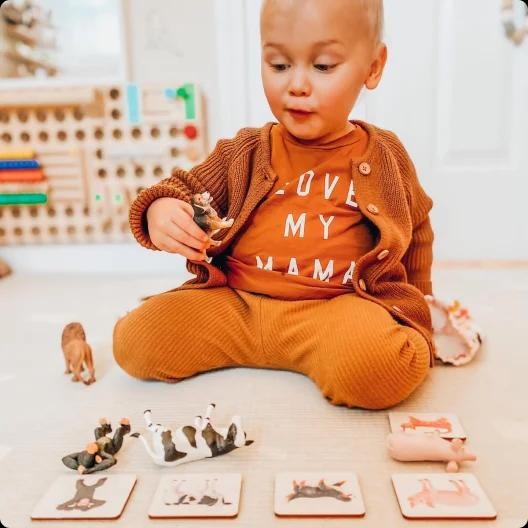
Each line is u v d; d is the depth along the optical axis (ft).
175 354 2.73
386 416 2.39
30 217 5.39
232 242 3.00
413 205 3.11
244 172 2.96
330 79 2.50
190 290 2.92
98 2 5.93
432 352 2.73
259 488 1.92
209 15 5.05
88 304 4.37
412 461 2.05
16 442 2.28
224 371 2.91
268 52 2.53
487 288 4.47
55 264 5.51
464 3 4.91
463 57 5.00
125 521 1.78
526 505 1.81
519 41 4.91
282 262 2.83
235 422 2.15
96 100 5.09
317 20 2.39
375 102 5.15
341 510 1.77
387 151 2.92
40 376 2.96
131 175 5.22
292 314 2.73
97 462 2.05
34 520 1.80
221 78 5.11
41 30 6.06
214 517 1.77
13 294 4.74
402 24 4.98
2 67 5.64
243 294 2.91
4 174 5.17
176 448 2.04
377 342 2.36
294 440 2.21
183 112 5.07
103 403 2.59
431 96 5.09
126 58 5.12
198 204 2.51
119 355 2.78
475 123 5.11
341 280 2.81
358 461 2.06
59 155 5.19
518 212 5.26
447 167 5.23
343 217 2.82
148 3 5.05
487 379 2.75
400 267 2.97
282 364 2.84
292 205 2.85
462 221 5.31
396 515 1.77
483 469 2.00
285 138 2.94
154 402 2.58
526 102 5.04
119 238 5.39
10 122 5.16
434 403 2.50
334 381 2.40
